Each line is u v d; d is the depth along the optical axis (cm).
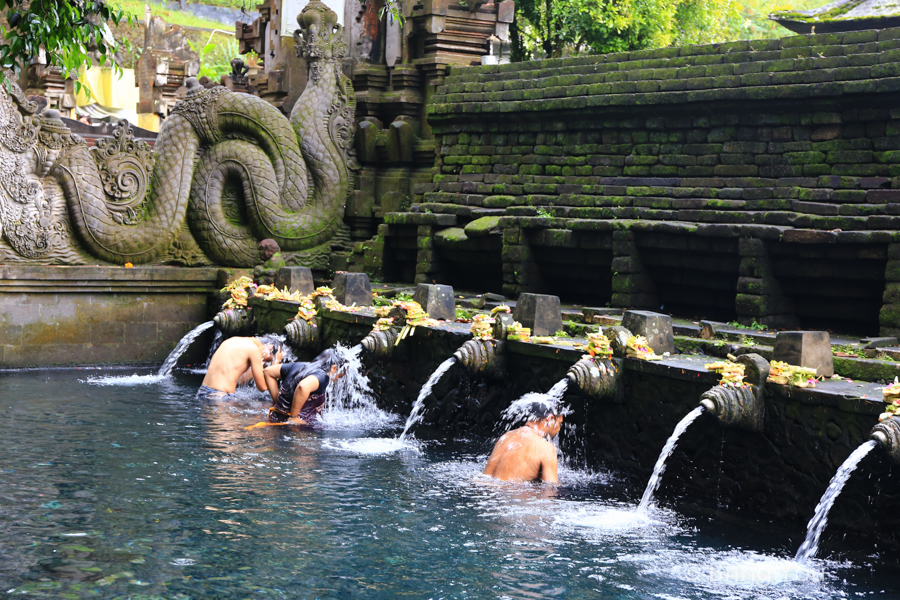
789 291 880
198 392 981
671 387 646
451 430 848
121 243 1223
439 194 1266
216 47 3272
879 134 860
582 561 503
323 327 1020
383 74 1427
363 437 814
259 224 1310
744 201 938
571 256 1043
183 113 1285
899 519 514
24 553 476
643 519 586
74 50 793
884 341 743
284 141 1334
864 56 863
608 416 699
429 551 510
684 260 939
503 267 1084
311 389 861
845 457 543
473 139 1246
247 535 522
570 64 1158
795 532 564
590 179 1098
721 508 614
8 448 704
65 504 565
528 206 1141
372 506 594
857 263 820
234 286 1191
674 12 1970
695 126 999
